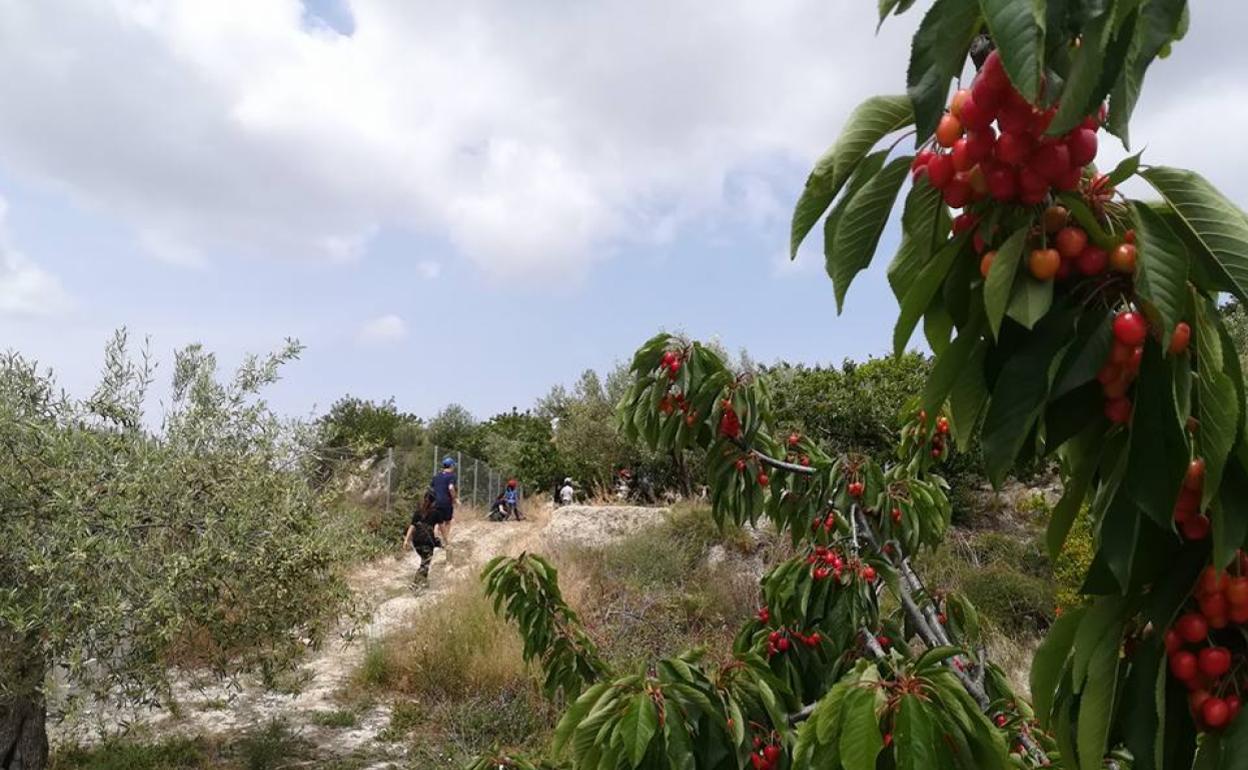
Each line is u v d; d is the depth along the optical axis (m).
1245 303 0.91
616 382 21.69
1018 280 0.95
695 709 1.80
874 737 1.27
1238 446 0.95
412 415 35.34
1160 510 0.92
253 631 6.16
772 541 11.44
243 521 5.89
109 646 5.44
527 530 16.91
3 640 5.23
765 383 2.89
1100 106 0.84
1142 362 0.95
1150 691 1.05
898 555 2.80
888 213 1.18
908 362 14.80
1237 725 0.97
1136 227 0.90
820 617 2.49
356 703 7.70
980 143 0.93
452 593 9.98
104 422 5.94
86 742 6.63
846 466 2.77
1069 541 8.05
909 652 2.63
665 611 9.21
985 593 8.87
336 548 6.59
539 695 7.41
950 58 0.87
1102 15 0.75
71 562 5.09
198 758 6.43
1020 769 1.78
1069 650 1.21
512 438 30.95
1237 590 0.98
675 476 18.06
